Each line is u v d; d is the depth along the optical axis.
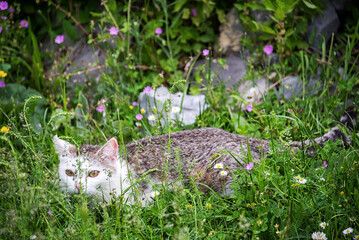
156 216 3.75
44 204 3.32
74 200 3.98
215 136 4.53
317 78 6.08
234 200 3.91
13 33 6.58
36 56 6.23
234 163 4.21
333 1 6.79
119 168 4.12
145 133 5.26
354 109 4.90
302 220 3.54
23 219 3.28
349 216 3.55
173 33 6.53
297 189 3.78
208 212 3.75
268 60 6.21
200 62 6.49
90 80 6.26
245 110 5.69
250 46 6.30
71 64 6.15
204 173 4.24
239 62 6.36
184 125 5.22
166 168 3.85
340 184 3.80
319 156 4.30
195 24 6.52
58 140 4.07
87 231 3.28
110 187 3.83
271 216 3.63
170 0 6.67
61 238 3.29
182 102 5.30
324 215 3.60
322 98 5.72
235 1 6.72
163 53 6.65
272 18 5.86
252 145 4.41
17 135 4.07
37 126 5.28
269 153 4.23
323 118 5.38
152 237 3.44
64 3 6.77
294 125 4.98
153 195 3.95
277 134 4.67
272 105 5.75
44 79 6.09
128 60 6.06
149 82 5.98
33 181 4.01
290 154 4.20
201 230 3.22
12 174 3.61
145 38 6.30
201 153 4.34
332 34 6.16
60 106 5.57
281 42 5.99
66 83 6.31
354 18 6.82
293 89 5.77
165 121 5.13
